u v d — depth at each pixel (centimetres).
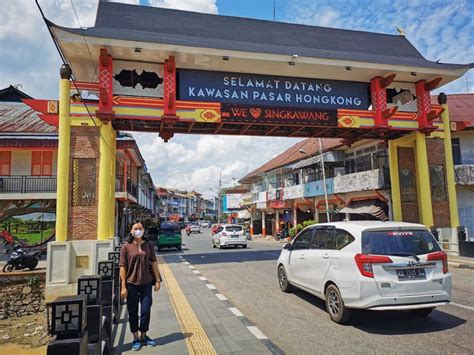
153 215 6097
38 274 1177
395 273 539
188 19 1548
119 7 1478
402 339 514
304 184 2859
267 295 831
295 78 1456
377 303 529
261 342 519
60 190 1148
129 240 534
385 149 2097
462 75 1533
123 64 1295
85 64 1324
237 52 1282
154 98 1296
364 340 514
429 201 1522
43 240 2116
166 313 695
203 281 1065
